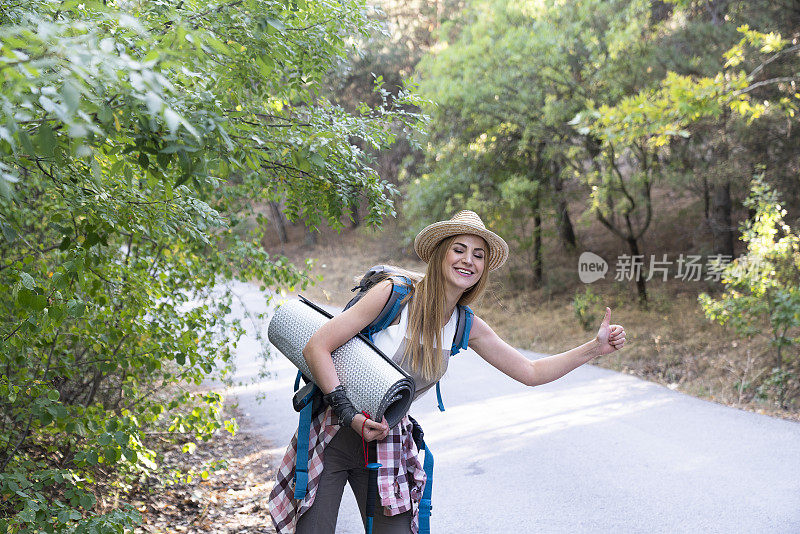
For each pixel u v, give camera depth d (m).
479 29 17.44
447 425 8.45
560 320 16.81
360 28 4.72
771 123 14.09
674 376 11.98
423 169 19.48
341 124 4.37
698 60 14.93
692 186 18.03
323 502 2.71
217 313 6.70
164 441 7.00
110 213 3.24
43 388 3.71
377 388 2.53
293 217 5.00
